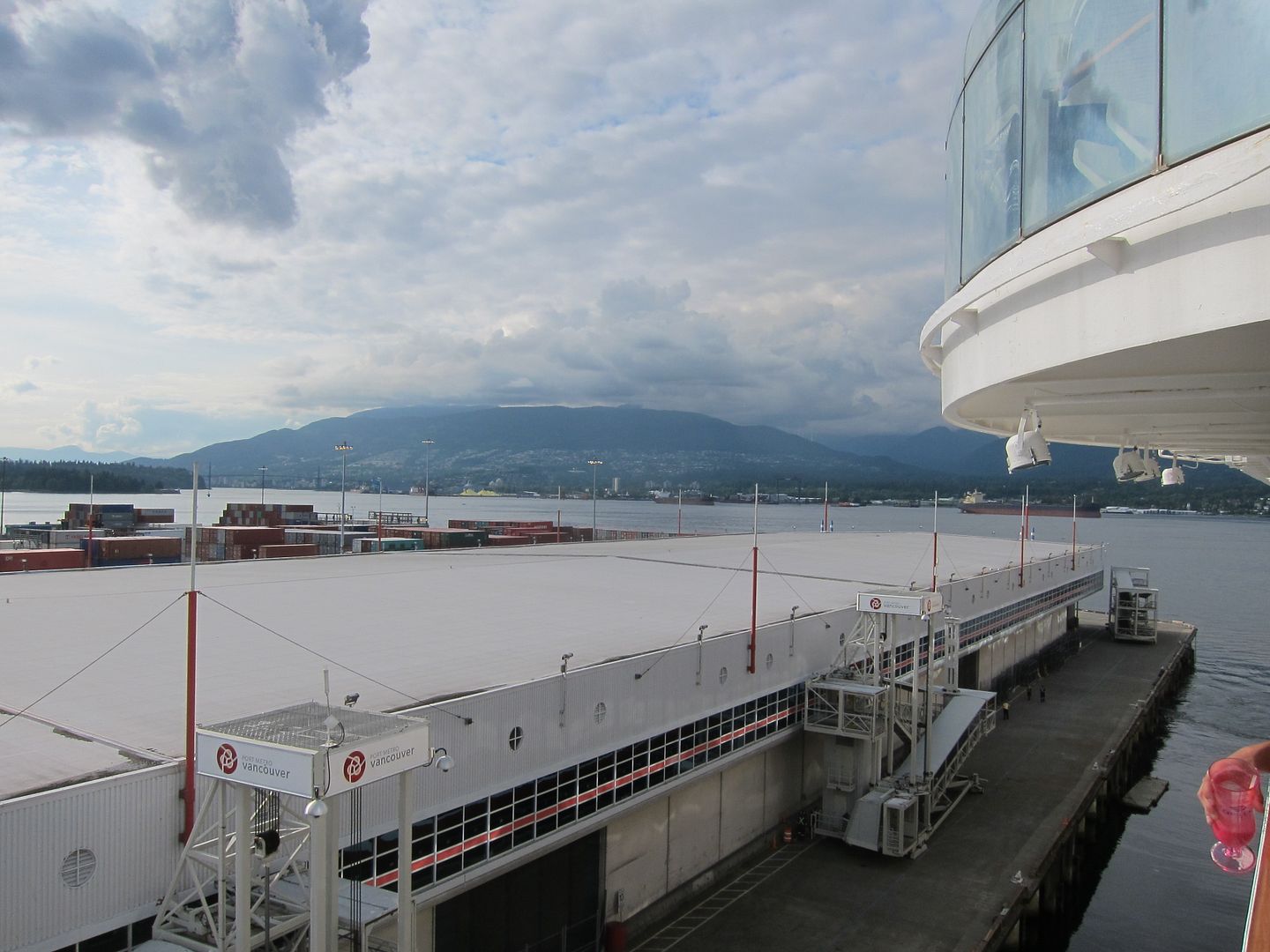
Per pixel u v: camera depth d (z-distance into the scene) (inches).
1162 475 698.8
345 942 595.5
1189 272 339.9
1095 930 1368.1
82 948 576.7
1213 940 1342.3
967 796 1523.1
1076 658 2972.4
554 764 912.3
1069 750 1824.6
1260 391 446.9
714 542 3061.0
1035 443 541.0
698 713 1116.5
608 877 1016.2
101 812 588.4
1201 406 511.8
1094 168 385.7
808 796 1401.3
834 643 1427.2
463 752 818.8
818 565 2290.8
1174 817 1813.5
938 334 657.0
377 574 1803.6
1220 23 321.7
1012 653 2458.2
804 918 1083.9
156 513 4256.9
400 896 530.9
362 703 842.2
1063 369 437.4
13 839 547.8
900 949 1007.6
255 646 1074.7
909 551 2928.2
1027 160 441.7
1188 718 2591.0
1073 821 1428.4
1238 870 132.0
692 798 1150.3
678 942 1027.9
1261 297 310.7
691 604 1515.7
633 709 1016.2
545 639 1171.9
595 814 957.2
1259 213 311.4
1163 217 339.9
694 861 1152.2
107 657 999.6
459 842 815.1
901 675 1555.1
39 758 668.7
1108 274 381.4
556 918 968.9
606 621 1317.7
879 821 1259.2
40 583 1577.3
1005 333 480.7
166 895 598.9
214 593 1462.8
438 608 1395.2
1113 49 375.2
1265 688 3006.9
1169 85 343.3
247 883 508.7
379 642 1126.4
